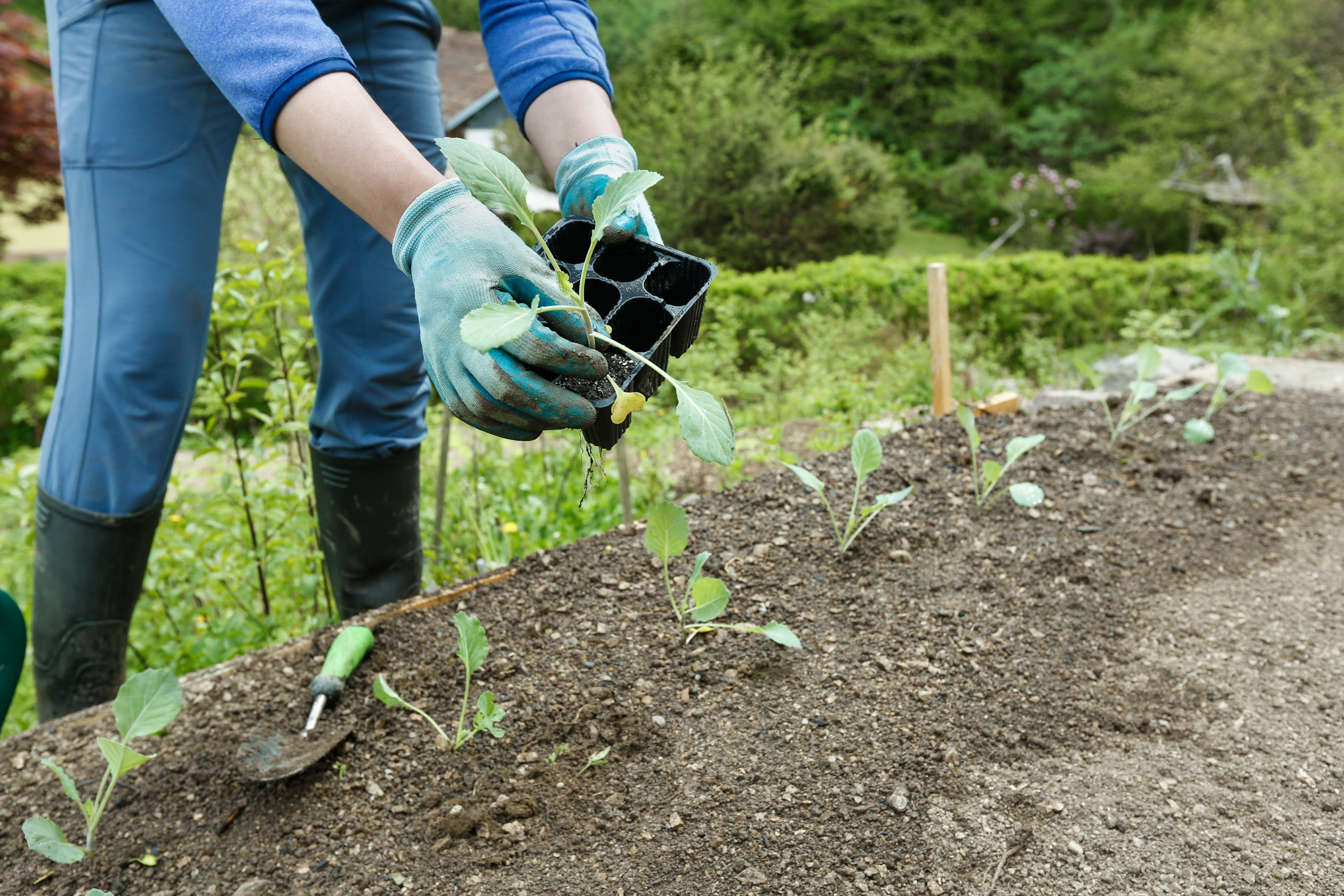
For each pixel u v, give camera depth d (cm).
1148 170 1547
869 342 736
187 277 167
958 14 2014
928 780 137
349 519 206
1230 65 1545
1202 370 321
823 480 225
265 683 162
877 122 2098
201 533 270
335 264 186
